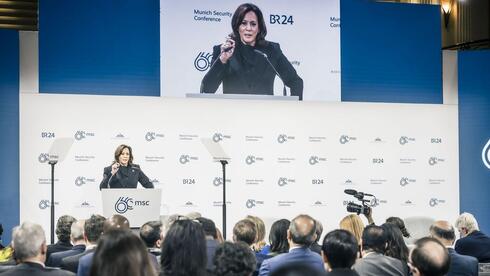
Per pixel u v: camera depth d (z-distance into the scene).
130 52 9.40
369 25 10.16
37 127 9.05
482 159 10.41
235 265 3.36
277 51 9.80
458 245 6.30
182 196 9.37
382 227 5.19
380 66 10.19
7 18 10.83
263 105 9.68
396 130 10.13
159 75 9.47
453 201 10.28
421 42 10.35
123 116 9.29
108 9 9.36
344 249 3.76
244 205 9.55
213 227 5.06
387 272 4.48
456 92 10.44
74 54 9.24
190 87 9.54
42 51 9.16
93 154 9.16
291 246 4.59
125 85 9.38
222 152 8.16
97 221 4.95
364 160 9.98
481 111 10.45
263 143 9.66
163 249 3.31
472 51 10.48
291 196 9.70
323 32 9.97
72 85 9.22
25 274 3.52
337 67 10.00
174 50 9.50
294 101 9.77
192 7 9.57
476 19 13.63
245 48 9.72
